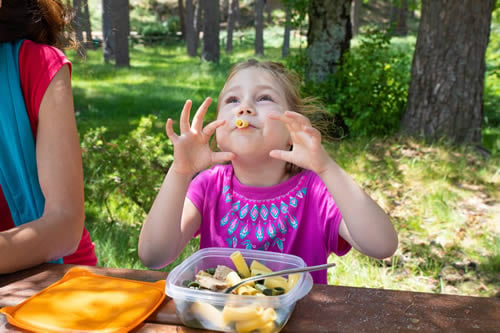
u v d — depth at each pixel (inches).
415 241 173.0
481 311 48.4
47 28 72.2
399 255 162.7
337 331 45.3
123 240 160.4
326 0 317.7
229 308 43.0
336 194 60.4
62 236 61.2
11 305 51.2
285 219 68.8
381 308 49.1
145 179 175.6
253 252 53.6
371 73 312.2
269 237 68.6
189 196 71.4
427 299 50.8
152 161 181.0
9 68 64.6
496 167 254.8
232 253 53.8
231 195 71.0
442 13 289.6
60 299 50.8
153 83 588.1
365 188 223.6
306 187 69.9
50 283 56.1
